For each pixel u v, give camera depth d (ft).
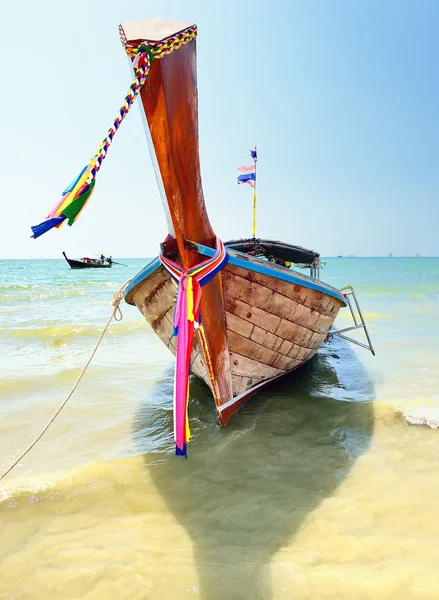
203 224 11.18
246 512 10.02
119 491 10.98
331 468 11.91
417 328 34.50
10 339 31.04
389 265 259.39
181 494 10.84
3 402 17.87
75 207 6.81
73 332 33.40
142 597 7.53
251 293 13.88
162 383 20.71
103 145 6.91
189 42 8.45
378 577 7.81
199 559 8.46
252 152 26.48
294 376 21.08
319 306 16.58
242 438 13.98
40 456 13.10
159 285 14.40
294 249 25.20
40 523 9.70
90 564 8.36
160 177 9.82
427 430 14.08
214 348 13.29
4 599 7.52
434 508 9.89
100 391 19.39
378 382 19.74
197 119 9.48
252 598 7.45
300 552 8.59
